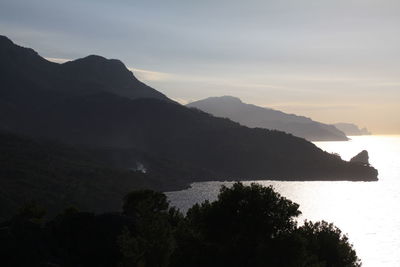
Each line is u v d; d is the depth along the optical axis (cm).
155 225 4156
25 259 4288
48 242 4834
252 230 4144
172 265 4141
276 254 3972
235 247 4094
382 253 14562
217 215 4234
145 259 4062
